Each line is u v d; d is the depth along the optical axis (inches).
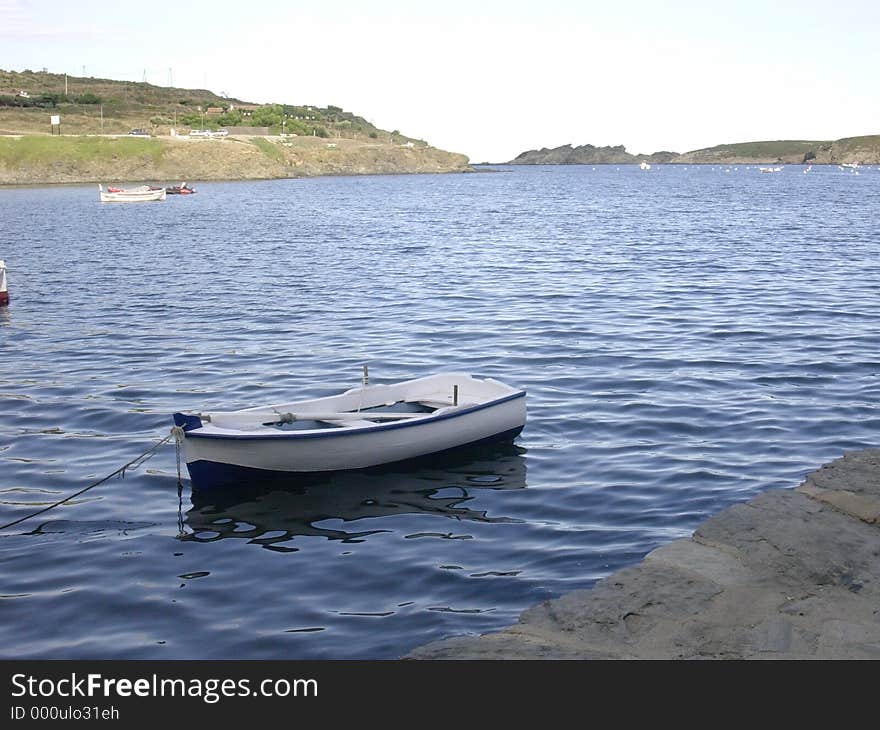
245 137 7726.4
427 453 581.0
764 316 1074.7
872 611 305.7
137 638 368.2
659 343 925.2
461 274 1494.8
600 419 663.1
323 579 420.8
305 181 6643.7
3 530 481.7
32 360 874.8
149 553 452.4
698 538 360.8
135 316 1114.7
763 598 315.3
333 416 575.2
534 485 538.9
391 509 508.1
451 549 451.5
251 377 800.3
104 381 788.0
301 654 351.6
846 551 344.5
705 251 1867.6
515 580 414.0
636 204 3924.7
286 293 1294.3
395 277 1460.4
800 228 2506.2
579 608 315.0
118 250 1913.1
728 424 644.1
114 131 7288.4
